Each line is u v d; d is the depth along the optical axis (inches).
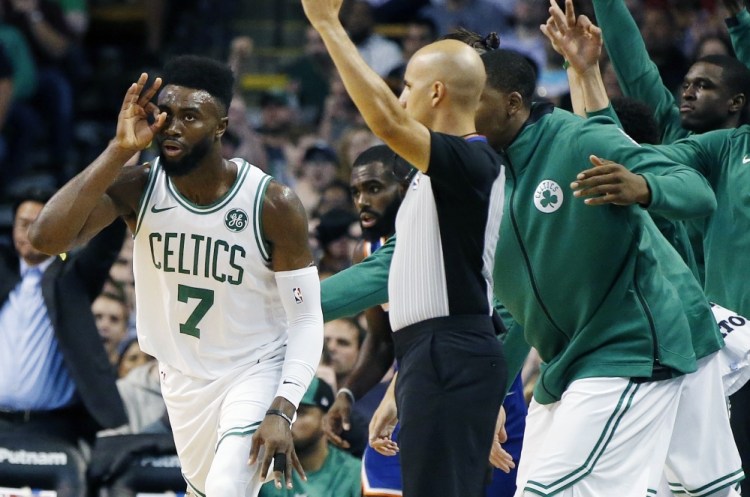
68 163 1162.6
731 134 542.9
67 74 1213.1
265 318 438.0
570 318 450.3
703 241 557.0
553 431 441.7
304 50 1273.4
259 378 432.8
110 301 695.1
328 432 537.0
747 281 533.3
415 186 407.8
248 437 418.9
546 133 446.6
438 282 400.5
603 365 441.1
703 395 465.1
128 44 1348.4
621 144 434.0
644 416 440.5
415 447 397.1
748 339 505.0
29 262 631.2
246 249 425.4
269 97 1046.4
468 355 398.0
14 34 1147.3
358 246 554.3
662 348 442.3
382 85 378.0
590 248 438.9
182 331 433.7
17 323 623.2
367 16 1149.7
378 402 618.8
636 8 1034.1
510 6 1211.9
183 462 451.2
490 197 397.1
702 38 1019.9
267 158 1034.1
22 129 1127.6
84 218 413.1
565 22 479.5
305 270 430.3
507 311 488.1
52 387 620.7
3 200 1113.4
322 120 1096.2
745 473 554.6
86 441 629.9
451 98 400.5
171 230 425.7
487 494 534.6
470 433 395.5
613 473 438.6
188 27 1280.8
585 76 477.4
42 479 609.3
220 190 425.7
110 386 617.9
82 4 1234.0
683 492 474.9
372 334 544.1
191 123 414.0
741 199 532.4
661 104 583.8
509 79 441.4
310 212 934.4
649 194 410.9
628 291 442.9
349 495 571.2
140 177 430.3
